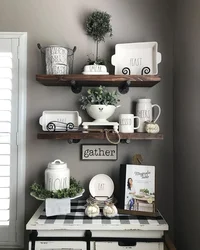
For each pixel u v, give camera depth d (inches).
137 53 66.3
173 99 69.0
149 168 59.7
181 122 62.7
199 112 51.9
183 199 60.9
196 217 52.7
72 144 69.2
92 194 64.3
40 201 68.7
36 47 69.6
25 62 69.1
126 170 60.9
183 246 60.5
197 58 52.9
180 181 63.2
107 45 69.6
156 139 66.3
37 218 56.2
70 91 69.4
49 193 58.1
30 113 69.1
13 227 67.7
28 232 67.7
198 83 52.4
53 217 56.7
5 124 68.2
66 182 61.3
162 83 69.6
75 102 69.4
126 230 52.7
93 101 62.6
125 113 69.3
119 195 64.8
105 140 69.0
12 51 69.0
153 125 61.1
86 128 62.6
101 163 69.1
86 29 69.2
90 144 69.1
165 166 69.0
